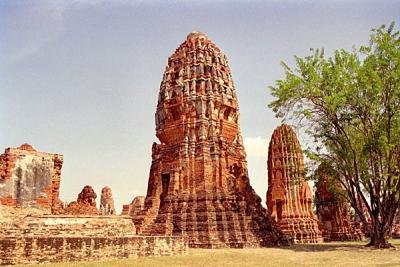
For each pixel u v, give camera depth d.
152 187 39.34
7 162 25.80
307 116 30.08
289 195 48.09
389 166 28.64
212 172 35.91
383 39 29.25
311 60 30.44
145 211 37.25
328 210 53.97
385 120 28.80
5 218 23.31
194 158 36.62
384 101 28.92
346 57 29.81
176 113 39.53
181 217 33.56
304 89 30.03
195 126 37.81
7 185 25.38
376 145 28.52
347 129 30.72
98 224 24.70
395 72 28.11
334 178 32.00
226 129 39.41
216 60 40.88
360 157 29.98
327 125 30.91
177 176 36.12
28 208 25.75
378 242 29.80
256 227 33.94
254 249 30.20
